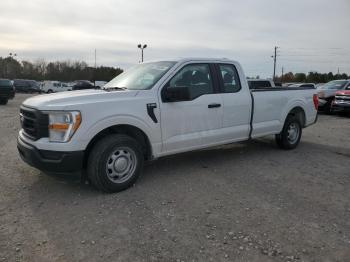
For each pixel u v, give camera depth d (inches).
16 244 132.0
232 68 243.4
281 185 201.3
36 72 3565.5
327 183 207.3
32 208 164.1
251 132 253.3
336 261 123.7
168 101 202.1
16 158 250.5
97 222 150.3
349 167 244.7
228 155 270.4
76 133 167.9
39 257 123.8
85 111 171.0
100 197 177.2
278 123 276.7
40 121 170.9
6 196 178.2
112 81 237.5
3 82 804.6
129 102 186.4
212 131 226.8
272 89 275.6
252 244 133.7
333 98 650.2
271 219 155.3
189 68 217.9
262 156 269.4
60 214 157.8
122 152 184.2
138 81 214.1
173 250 128.9
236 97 239.3
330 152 291.7
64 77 3526.1
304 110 299.9
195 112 215.0
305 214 161.6
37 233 140.6
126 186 187.0
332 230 146.5
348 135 388.2
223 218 155.5
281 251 129.2
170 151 207.5
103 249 129.4
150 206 167.2
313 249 131.1
